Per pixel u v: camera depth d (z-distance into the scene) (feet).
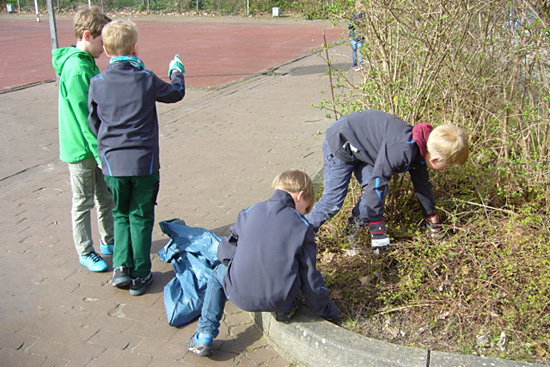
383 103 14.26
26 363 10.71
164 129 26.53
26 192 18.95
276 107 31.09
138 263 12.80
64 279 13.61
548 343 10.39
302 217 10.41
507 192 13.94
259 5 102.47
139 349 11.16
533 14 13.47
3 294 12.93
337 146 12.21
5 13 112.27
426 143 11.39
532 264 11.53
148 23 94.07
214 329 10.88
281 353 10.97
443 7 13.14
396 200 13.80
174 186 19.27
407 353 9.69
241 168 21.06
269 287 10.03
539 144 13.83
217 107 31.30
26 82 40.45
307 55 52.11
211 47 61.57
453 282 11.73
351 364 9.91
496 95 14.79
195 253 13.48
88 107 12.39
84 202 13.66
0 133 26.30
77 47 13.11
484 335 10.67
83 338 11.47
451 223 13.74
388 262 12.89
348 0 13.97
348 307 11.66
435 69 13.75
